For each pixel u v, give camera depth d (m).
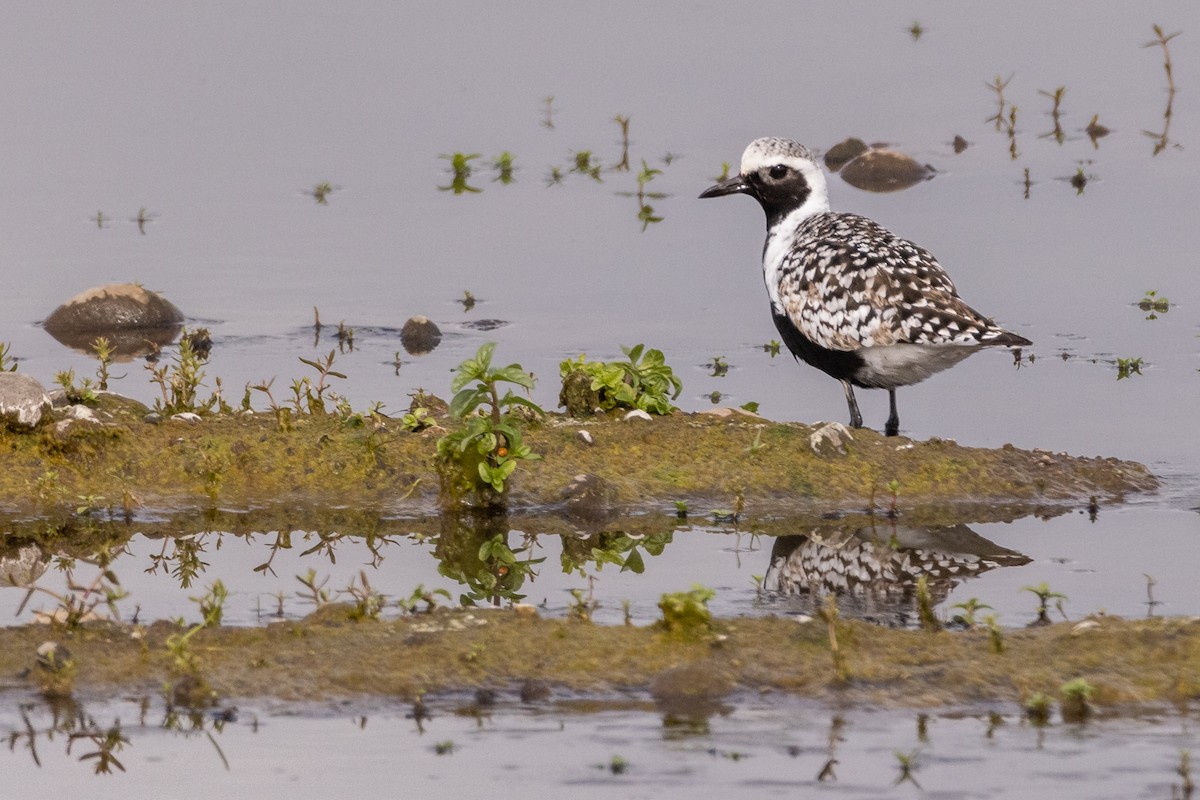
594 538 13.61
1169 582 12.24
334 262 21.56
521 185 24.80
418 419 15.15
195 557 13.08
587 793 8.93
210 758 9.42
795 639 10.72
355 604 11.57
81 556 13.11
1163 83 29.55
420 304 20.03
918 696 10.04
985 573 12.60
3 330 19.02
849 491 14.39
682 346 18.72
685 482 14.50
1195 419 16.27
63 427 14.54
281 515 14.15
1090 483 14.62
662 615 11.45
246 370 17.73
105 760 9.41
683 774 9.13
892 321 15.46
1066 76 30.06
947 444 15.03
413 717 9.91
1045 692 9.99
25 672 10.42
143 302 19.30
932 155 25.98
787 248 17.67
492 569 12.82
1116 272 20.67
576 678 10.33
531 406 14.23
